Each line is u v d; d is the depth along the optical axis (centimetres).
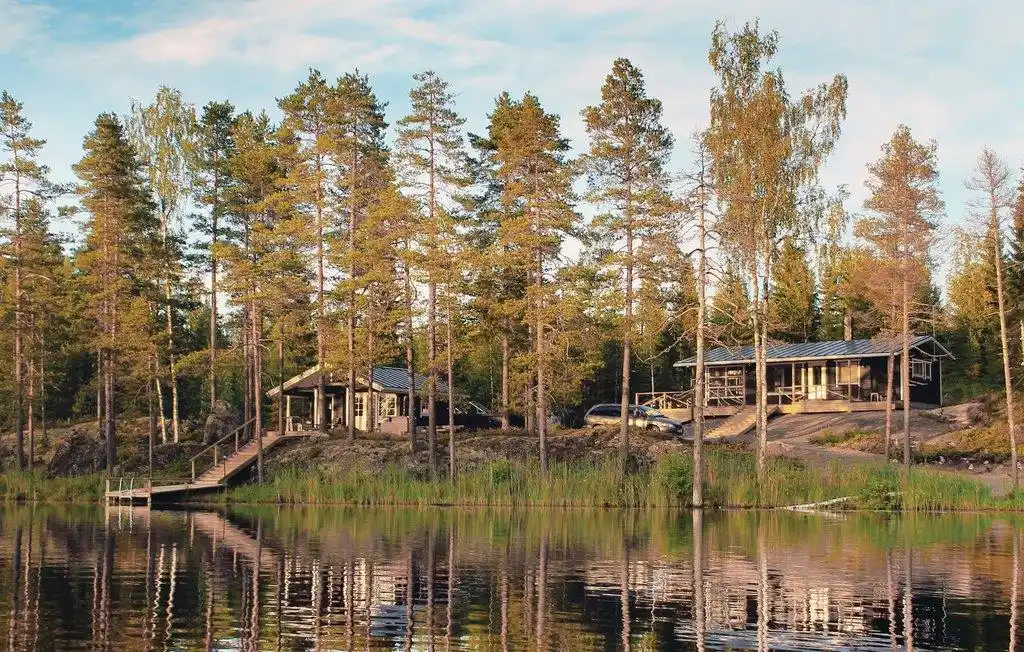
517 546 2864
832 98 4900
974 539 3027
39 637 1650
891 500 4234
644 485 4556
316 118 5697
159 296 6141
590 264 5103
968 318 7962
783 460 4884
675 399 6656
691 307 4600
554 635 1677
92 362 8431
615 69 4972
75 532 3331
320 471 5300
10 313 6109
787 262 8344
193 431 7088
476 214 5831
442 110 5353
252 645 1605
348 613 1858
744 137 4719
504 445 5441
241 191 6231
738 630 1716
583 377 5275
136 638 1647
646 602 1966
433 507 4569
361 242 5531
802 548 2803
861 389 6775
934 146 5047
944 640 1644
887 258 5131
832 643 1628
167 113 7706
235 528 3462
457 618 1812
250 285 5550
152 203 6312
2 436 7306
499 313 5166
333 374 6134
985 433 5503
